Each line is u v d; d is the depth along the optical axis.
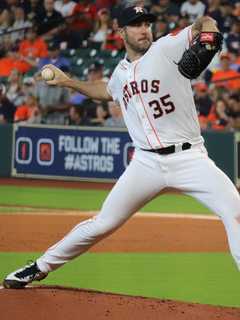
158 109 21.22
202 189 21.23
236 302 23.34
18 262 29.39
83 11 78.88
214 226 40.19
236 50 71.94
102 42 77.25
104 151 66.94
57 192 58.97
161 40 21.03
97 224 22.52
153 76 20.98
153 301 22.55
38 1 79.88
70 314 20.52
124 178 22.16
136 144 22.09
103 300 22.42
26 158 70.69
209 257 31.44
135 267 29.05
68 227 38.94
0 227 38.44
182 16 75.25
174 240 35.53
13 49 78.69
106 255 31.50
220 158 63.03
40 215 44.00
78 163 68.44
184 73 20.69
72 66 76.62
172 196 57.91
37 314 20.42
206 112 66.44
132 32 21.20
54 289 23.88
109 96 23.50
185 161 21.36
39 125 70.06
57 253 23.25
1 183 66.00
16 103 74.12
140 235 36.72
